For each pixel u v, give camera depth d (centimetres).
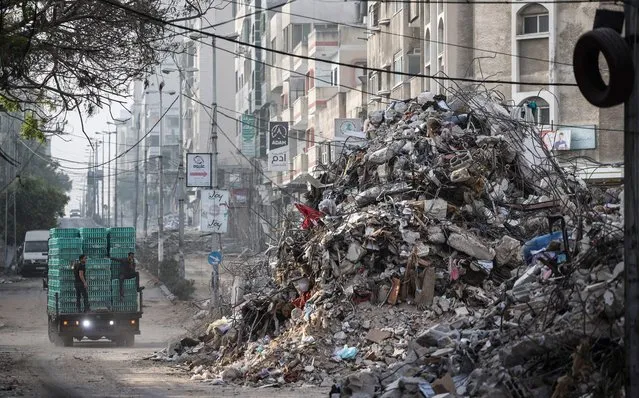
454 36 6003
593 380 1933
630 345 1864
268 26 12544
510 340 2216
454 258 3388
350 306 3322
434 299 3294
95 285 4638
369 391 2328
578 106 5603
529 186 3738
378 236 3438
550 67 5662
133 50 3512
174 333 5434
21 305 7312
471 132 3850
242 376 3138
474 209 3584
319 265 3572
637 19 1834
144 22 3366
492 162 3716
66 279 4616
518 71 5778
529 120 4547
